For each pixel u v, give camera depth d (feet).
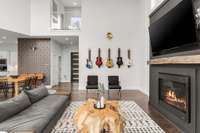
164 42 13.62
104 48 27.96
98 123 8.59
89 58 27.94
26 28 27.17
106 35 27.96
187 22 9.99
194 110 9.71
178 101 11.72
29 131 6.89
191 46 10.19
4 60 39.86
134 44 27.96
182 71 11.10
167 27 12.65
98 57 27.78
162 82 14.65
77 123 9.29
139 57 27.35
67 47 41.27
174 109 12.12
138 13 27.78
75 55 41.34
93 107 10.05
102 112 9.12
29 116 9.27
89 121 8.72
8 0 23.00
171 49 12.68
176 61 11.07
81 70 28.09
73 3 35.70
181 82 11.03
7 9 22.89
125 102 18.93
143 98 21.29
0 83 23.13
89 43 27.99
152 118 13.61
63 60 41.19
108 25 28.02
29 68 31.78
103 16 28.02
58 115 11.53
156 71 16.14
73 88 29.63
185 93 10.63
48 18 28.68
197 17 10.00
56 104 12.33
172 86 12.72
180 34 10.96
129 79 27.91
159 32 14.23
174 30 11.66
